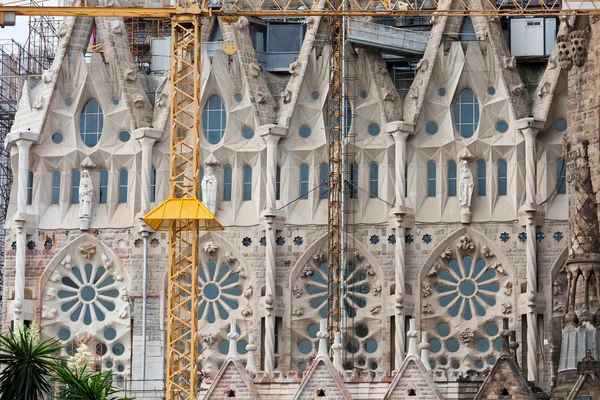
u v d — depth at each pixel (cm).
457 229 11144
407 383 9506
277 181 11356
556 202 11088
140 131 11331
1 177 13575
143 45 12156
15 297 11244
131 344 11219
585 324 9338
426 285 11131
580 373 9144
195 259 10269
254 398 9606
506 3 11612
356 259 11188
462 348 11050
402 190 11162
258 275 11200
